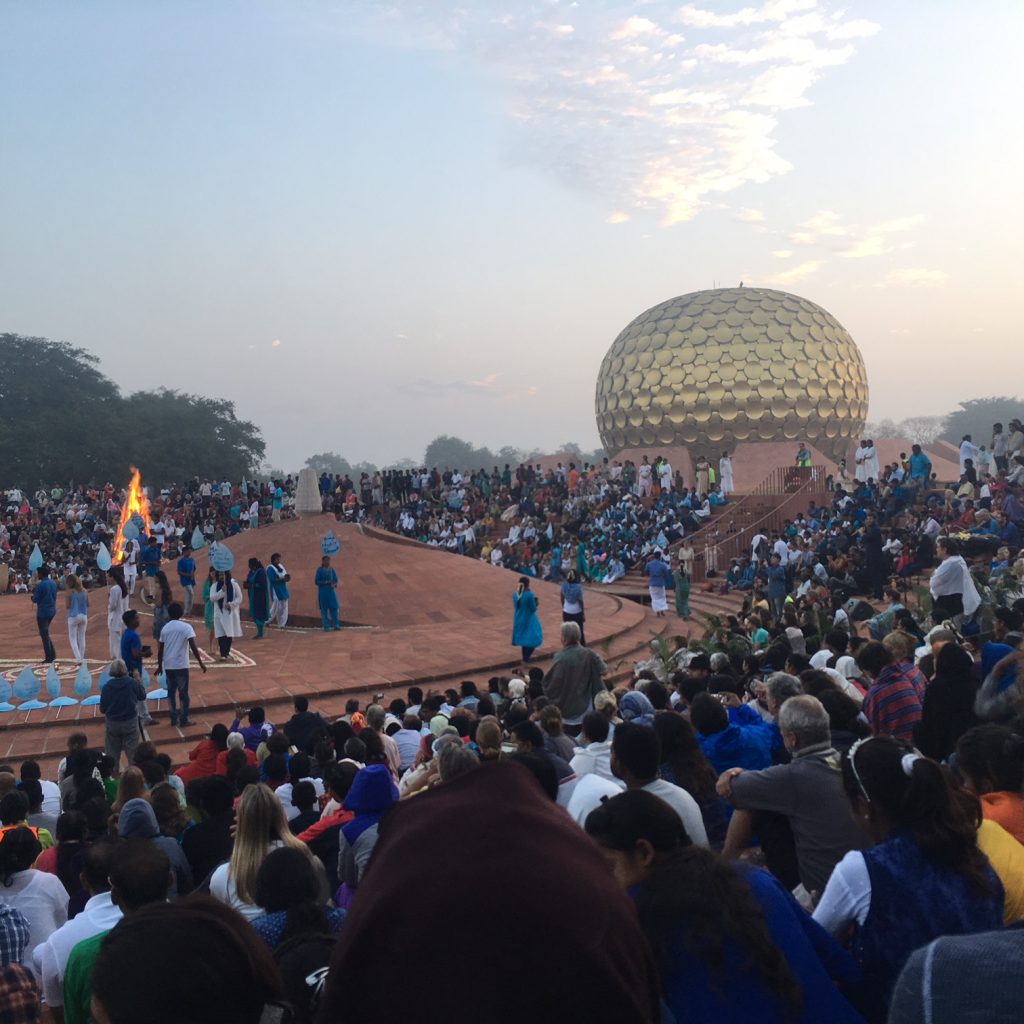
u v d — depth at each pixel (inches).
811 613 616.1
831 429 2187.5
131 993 74.7
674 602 1224.2
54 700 643.5
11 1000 170.4
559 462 2076.8
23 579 1556.3
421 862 61.6
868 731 239.1
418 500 1801.2
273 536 1162.6
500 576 1152.8
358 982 58.7
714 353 2145.7
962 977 62.1
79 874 261.1
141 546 1103.6
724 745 261.3
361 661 762.8
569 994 57.1
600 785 212.2
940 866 136.2
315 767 351.3
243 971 79.7
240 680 696.4
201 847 253.4
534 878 59.4
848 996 132.7
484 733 277.4
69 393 3400.6
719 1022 108.5
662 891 114.6
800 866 182.4
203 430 3356.3
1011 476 1104.2
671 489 1670.8
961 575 551.5
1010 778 166.4
